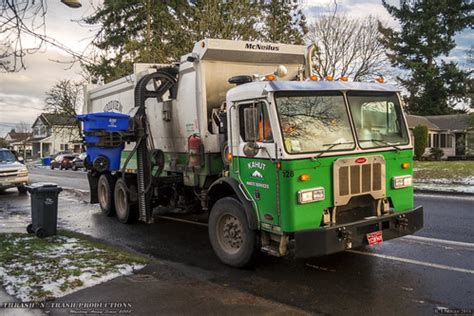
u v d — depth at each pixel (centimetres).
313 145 535
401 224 577
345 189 540
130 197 963
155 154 853
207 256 688
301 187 518
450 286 515
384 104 601
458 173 1803
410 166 605
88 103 1263
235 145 603
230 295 503
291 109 536
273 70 833
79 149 5847
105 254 669
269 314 446
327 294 503
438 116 3966
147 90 841
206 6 1900
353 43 2756
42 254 664
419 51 4097
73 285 528
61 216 1127
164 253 717
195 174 796
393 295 493
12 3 507
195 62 761
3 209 1287
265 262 634
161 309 460
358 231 532
